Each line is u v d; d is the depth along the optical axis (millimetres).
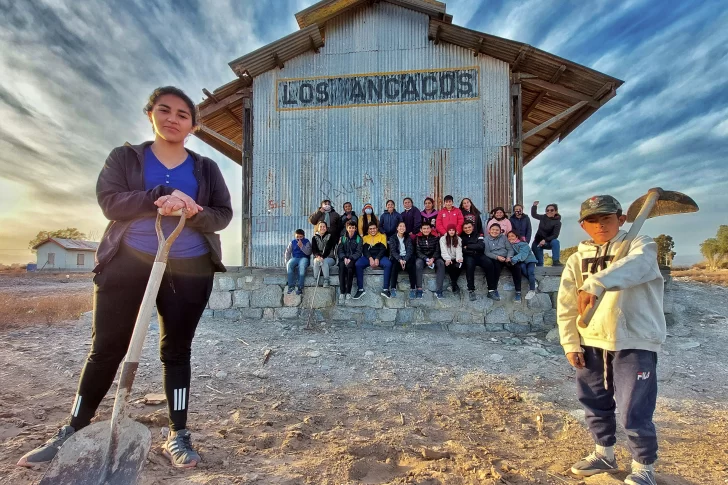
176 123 2285
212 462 2301
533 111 11391
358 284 7227
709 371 4676
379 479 2283
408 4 9766
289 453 2553
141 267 2164
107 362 2195
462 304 7039
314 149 10078
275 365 4824
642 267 2197
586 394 2533
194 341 5852
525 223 8344
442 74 9820
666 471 2545
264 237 10078
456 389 4160
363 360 5094
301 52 10102
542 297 6938
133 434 1862
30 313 7969
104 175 2205
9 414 2918
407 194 9758
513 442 2994
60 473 1756
